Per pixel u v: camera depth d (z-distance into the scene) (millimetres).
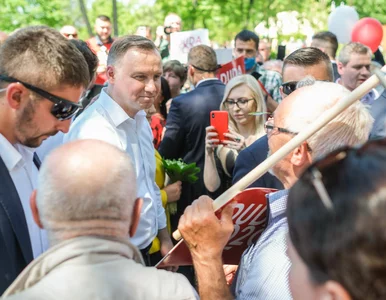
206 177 4066
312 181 1005
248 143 4125
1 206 1994
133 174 1598
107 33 8234
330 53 6887
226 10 13352
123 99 3203
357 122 1949
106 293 1452
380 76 1556
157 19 15672
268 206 1985
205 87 4949
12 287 1504
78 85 2141
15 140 2156
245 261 1973
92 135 3102
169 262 2150
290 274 1095
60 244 1494
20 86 2061
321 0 14484
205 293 1896
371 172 956
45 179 1539
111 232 1524
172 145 4875
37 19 13484
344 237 935
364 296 928
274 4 13930
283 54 8422
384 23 14258
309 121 1982
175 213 4148
